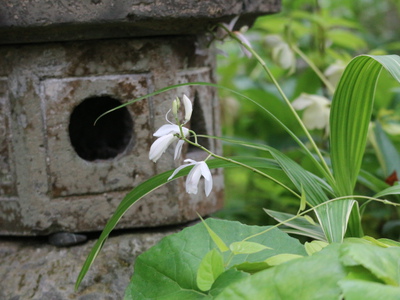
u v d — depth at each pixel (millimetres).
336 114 1663
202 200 1820
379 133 1951
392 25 3268
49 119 1742
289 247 1617
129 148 1771
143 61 1748
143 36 1743
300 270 1496
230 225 1637
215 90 1852
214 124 1851
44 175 1750
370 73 1626
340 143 1672
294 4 2395
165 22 1696
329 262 1495
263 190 2293
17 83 1738
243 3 1727
